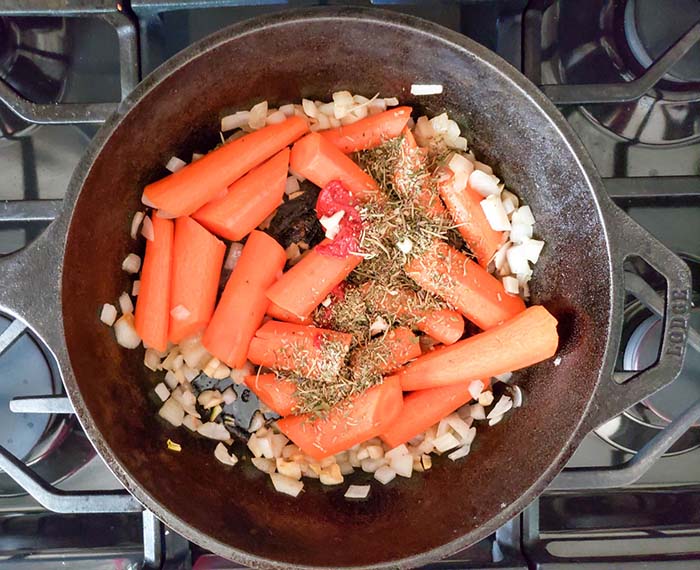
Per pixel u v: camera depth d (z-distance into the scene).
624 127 0.42
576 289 0.39
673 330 0.35
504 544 0.40
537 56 0.39
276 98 0.41
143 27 0.39
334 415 0.40
